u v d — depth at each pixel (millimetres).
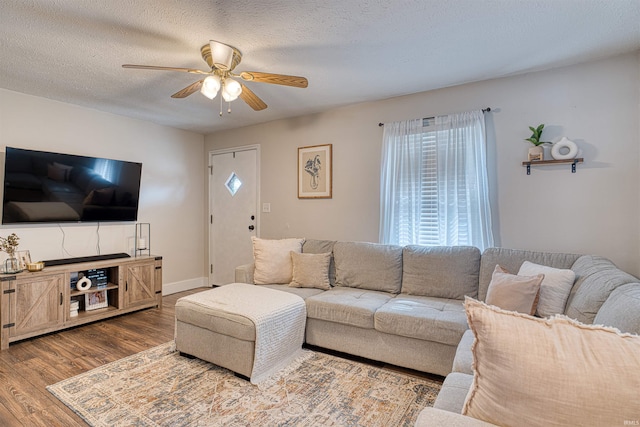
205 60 2301
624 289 1425
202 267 4852
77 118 3490
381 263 2906
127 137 3939
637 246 2309
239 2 1753
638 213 2301
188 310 2418
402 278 2846
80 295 3354
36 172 3092
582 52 2332
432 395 1991
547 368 761
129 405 1871
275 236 4148
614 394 698
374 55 2387
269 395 1985
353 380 2164
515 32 2072
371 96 3250
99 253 3666
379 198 3371
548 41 2182
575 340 792
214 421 1740
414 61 2480
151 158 4199
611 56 2387
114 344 2736
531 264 2229
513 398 790
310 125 3836
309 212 3854
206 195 4848
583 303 1685
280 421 1744
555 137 2574
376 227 3400
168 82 2865
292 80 2246
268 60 2463
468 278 2551
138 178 3916
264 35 2104
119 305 3412
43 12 1840
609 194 2393
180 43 2201
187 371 2275
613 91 2387
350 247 3123
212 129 4590
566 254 2350
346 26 2000
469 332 1911
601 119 2422
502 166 2766
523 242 2686
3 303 2613
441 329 2072
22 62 2469
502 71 2658
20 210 3008
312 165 3814
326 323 2568
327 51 2320
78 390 2020
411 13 1869
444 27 2014
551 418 738
